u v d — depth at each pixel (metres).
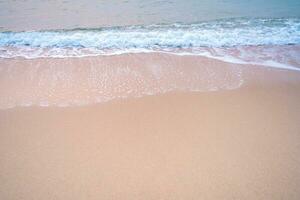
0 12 11.26
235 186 4.14
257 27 9.80
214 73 7.10
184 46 8.55
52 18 10.70
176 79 6.84
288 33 9.36
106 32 9.39
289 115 5.61
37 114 5.59
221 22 10.23
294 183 4.19
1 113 5.58
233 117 5.53
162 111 5.70
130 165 4.47
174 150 4.75
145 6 11.98
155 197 4.00
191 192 4.06
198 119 5.47
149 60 7.71
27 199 3.94
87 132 5.13
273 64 7.54
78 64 7.50
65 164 4.47
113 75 6.99
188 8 11.72
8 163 4.46
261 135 5.08
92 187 4.12
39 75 6.96
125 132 5.14
